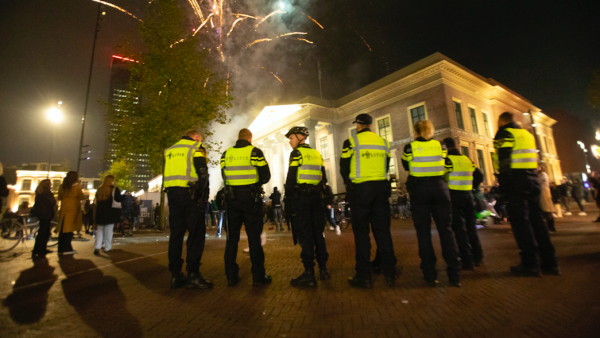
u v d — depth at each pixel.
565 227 8.30
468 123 24.00
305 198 3.60
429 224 3.36
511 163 3.64
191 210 3.61
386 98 26.47
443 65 22.91
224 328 2.29
